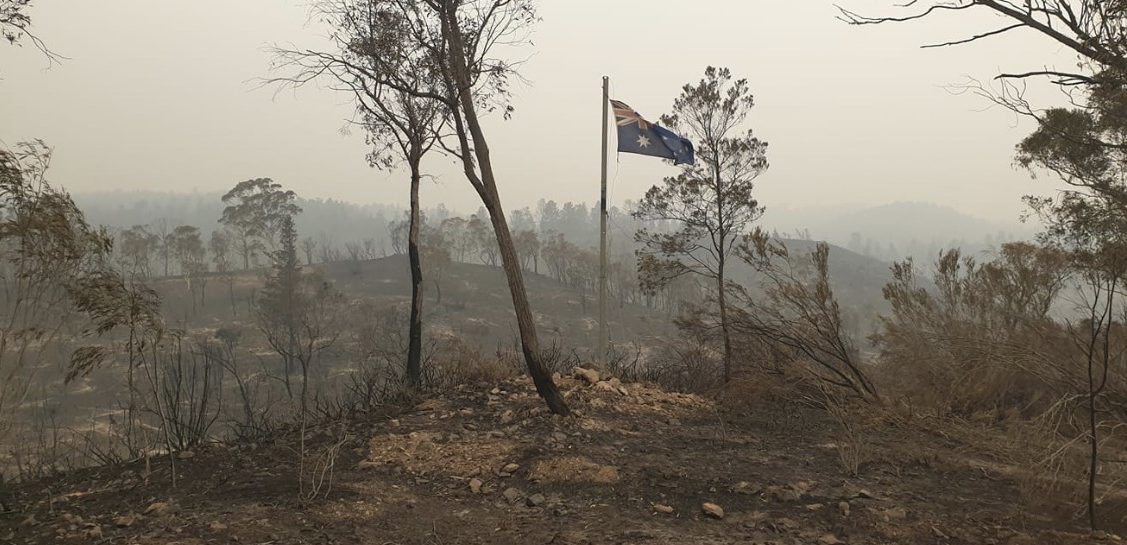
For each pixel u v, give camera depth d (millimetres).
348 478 6074
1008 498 5531
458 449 7000
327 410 8898
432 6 8719
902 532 4734
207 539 4500
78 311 6410
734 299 11914
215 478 6102
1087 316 7324
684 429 8250
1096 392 4832
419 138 12047
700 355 13297
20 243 5766
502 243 8516
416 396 9641
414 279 11078
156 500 5441
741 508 5332
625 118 12906
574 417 8250
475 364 11000
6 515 5219
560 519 5160
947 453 6980
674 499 5555
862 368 10148
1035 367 7789
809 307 10203
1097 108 7082
